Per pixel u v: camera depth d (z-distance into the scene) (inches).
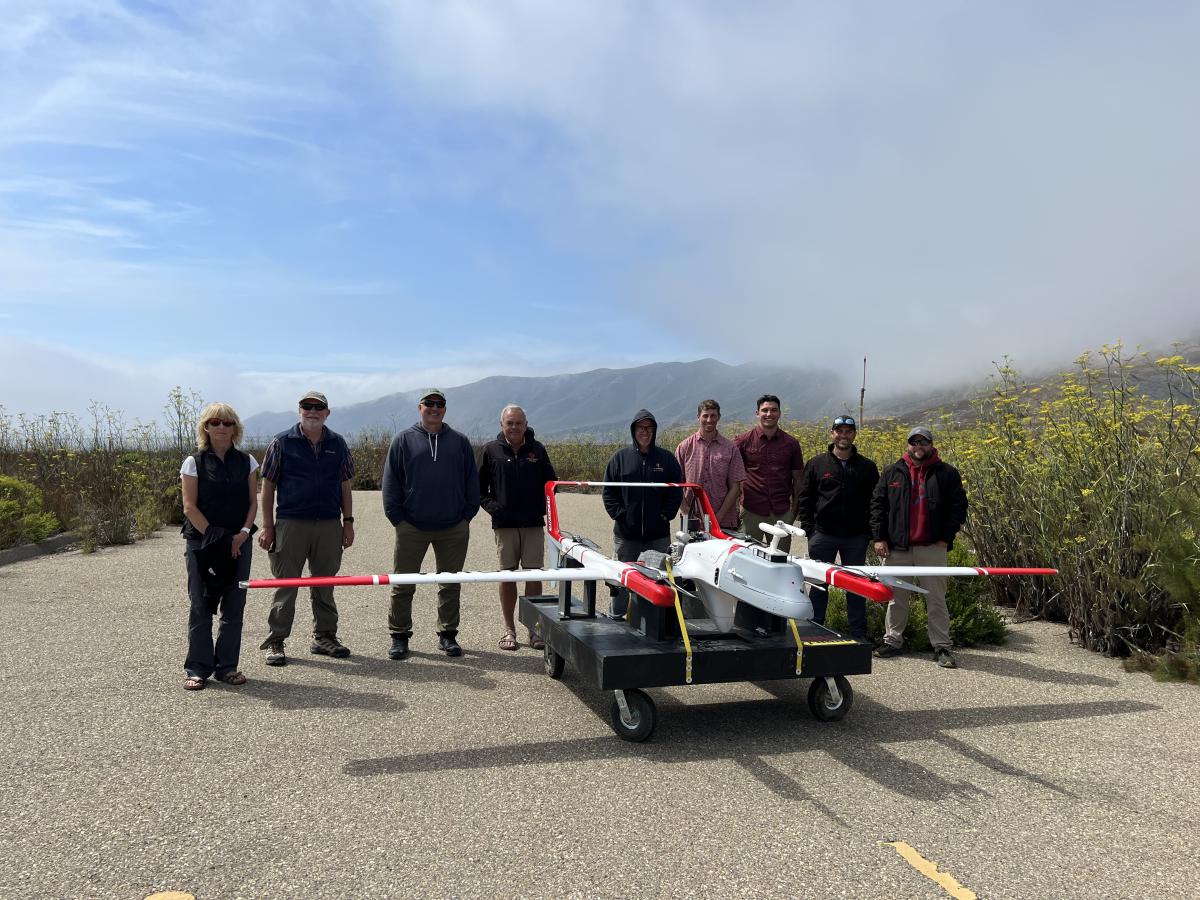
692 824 139.3
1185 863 128.2
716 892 117.3
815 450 534.3
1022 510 309.1
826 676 192.9
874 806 147.9
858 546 269.3
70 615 286.5
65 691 206.4
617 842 132.3
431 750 172.9
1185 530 247.1
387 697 208.1
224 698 204.2
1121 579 253.3
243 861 124.4
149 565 390.6
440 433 249.9
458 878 120.3
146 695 204.8
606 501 264.2
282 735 179.3
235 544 211.8
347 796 148.7
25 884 116.9
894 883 120.6
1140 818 144.3
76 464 569.0
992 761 171.0
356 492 789.2
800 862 126.6
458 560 252.5
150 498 526.6
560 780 157.9
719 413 277.6
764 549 185.9
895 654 262.2
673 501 258.8
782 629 200.5
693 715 201.2
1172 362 269.6
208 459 210.5
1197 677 228.2
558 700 208.7
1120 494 263.9
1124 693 221.0
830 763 169.2
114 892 115.0
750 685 229.8
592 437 932.6
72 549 444.5
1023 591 313.1
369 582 180.2
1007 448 310.8
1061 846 133.4
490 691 215.2
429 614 303.6
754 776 161.6
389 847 129.4
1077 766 168.6
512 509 263.0
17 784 151.6
